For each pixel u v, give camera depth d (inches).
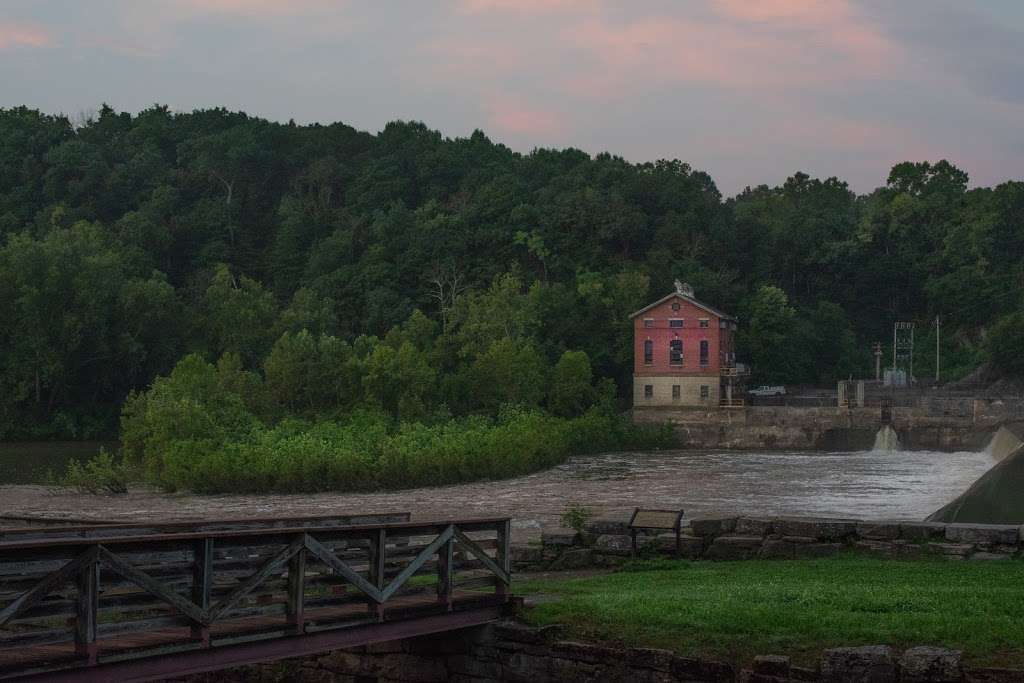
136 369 5004.9
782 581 925.8
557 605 818.2
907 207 7003.0
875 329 6624.0
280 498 2450.8
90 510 2210.9
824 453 4175.7
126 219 6628.9
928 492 2628.0
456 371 4670.3
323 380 3828.7
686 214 6574.8
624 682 724.0
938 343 5777.6
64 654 567.2
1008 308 6382.9
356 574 708.0
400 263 5984.3
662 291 5738.2
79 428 4758.9
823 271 6796.3
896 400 4564.5
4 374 4697.3
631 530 1138.7
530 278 5880.9
